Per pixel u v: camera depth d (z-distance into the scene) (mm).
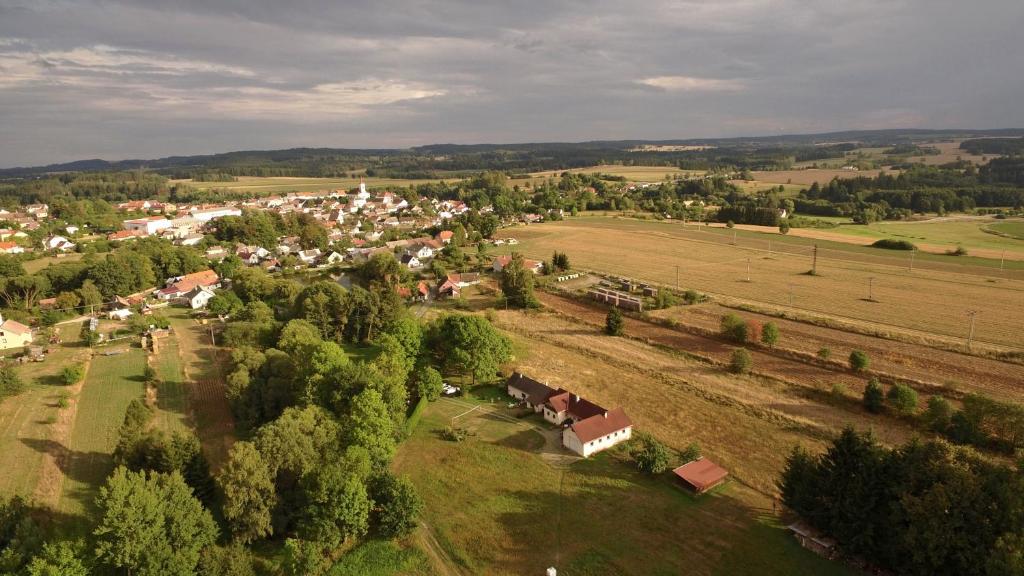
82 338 110000
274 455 52344
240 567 44938
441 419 74188
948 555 40719
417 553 49750
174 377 88250
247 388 73688
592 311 124000
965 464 42688
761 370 86625
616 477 60156
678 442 67062
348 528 50344
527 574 47062
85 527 52094
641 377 86500
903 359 88250
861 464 45719
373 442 59656
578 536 51219
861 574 44938
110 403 79750
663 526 52156
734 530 51188
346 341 106250
